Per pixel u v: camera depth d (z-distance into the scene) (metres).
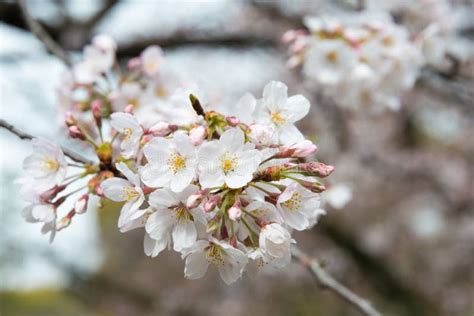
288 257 1.86
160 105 3.17
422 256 11.59
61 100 3.27
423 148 11.14
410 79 4.06
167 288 13.68
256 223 1.88
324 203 3.65
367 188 12.01
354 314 11.59
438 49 4.50
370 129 10.89
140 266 14.45
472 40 6.47
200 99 2.18
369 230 11.68
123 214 1.87
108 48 3.41
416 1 4.89
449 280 11.14
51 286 17.41
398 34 3.89
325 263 3.23
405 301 10.62
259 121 2.04
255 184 1.90
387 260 11.09
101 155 2.20
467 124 10.81
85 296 13.98
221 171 1.80
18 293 16.73
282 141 2.01
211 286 12.89
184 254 1.83
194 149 1.83
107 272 14.47
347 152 9.34
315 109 7.19
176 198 1.83
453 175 10.45
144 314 13.54
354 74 3.72
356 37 3.83
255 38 7.11
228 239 1.84
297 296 12.14
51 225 2.18
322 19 4.02
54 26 5.79
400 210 12.06
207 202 1.78
